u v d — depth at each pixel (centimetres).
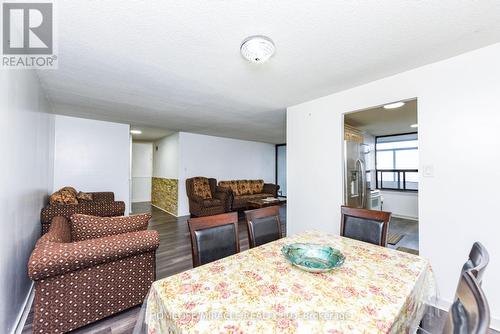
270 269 113
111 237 170
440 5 128
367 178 436
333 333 70
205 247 142
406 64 201
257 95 285
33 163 213
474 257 94
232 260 124
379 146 572
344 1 124
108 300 170
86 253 151
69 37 158
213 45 169
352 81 239
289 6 128
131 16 136
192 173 587
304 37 159
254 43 158
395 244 344
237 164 696
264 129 531
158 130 550
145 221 203
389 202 538
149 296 99
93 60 192
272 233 182
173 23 143
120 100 305
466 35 157
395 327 79
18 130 161
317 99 297
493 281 166
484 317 48
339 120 272
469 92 179
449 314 72
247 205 580
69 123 404
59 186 392
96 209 289
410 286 98
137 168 770
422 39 162
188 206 571
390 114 349
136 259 183
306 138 311
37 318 144
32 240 212
